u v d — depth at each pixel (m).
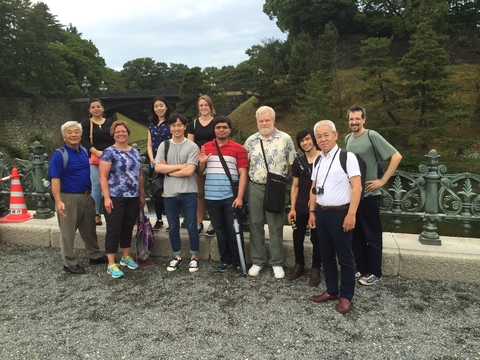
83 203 3.93
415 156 23.33
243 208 3.74
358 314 2.95
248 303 3.17
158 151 3.86
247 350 2.48
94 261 4.20
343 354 2.42
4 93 38.25
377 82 26.03
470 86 30.23
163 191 3.87
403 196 3.90
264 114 3.60
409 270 3.63
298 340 2.59
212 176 3.72
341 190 2.92
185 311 3.04
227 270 3.93
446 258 3.52
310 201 3.22
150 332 2.72
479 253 3.54
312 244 3.75
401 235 4.09
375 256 3.45
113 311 3.06
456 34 37.44
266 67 39.66
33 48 41.81
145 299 3.28
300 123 32.53
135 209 3.94
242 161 3.73
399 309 3.03
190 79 34.09
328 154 3.00
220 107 36.62
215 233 4.21
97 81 63.09
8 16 39.34
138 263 4.13
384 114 27.97
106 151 3.75
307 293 3.36
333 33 32.84
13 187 5.01
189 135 4.29
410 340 2.58
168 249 4.39
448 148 23.06
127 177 3.80
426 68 22.95
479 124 25.98
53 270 3.98
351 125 3.46
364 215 3.41
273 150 3.59
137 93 48.78
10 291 3.46
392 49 39.00
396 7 41.50
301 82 33.31
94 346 2.55
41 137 39.69
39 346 2.55
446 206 3.77
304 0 39.94
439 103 23.08
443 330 2.70
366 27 40.03
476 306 3.06
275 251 3.72
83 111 48.69
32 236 4.76
